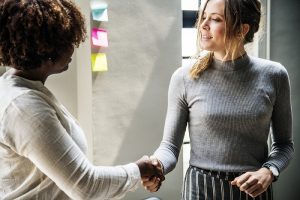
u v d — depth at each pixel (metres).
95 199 0.95
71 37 0.97
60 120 0.98
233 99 1.34
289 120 1.43
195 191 1.38
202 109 1.36
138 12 1.99
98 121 1.94
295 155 2.52
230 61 1.35
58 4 0.93
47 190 0.96
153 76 2.08
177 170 2.24
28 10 0.88
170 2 2.09
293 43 2.42
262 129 1.35
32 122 0.87
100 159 1.97
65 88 2.08
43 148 0.86
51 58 0.96
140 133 2.08
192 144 1.42
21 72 0.97
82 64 1.99
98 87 1.92
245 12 1.30
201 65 1.39
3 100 0.90
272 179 1.30
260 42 2.32
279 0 2.33
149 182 1.23
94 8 1.85
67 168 0.89
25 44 0.90
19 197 0.95
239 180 1.24
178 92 1.44
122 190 1.01
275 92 1.37
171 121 1.46
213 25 1.31
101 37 1.88
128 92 2.01
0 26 0.90
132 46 2.00
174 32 2.12
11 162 0.94
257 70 1.37
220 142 1.34
